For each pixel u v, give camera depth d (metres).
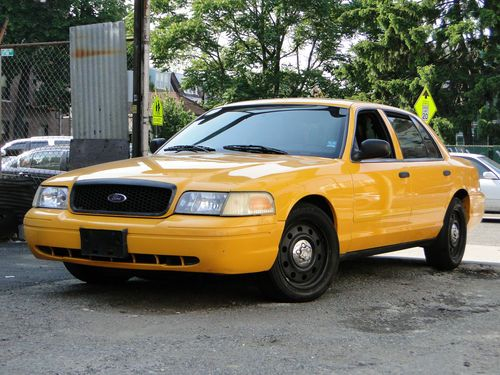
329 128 6.22
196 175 5.15
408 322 4.91
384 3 36.47
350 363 3.87
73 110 10.34
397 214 6.44
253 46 47.28
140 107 9.91
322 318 4.96
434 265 7.44
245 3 45.06
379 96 38.06
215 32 46.53
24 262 7.47
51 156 14.62
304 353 4.04
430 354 4.08
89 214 5.27
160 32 46.03
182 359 3.88
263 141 6.26
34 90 14.02
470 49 36.28
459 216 7.59
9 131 14.41
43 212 5.50
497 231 13.34
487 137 35.56
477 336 4.53
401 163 6.65
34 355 3.92
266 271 5.24
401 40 36.50
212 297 5.61
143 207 5.09
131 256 5.07
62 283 6.23
